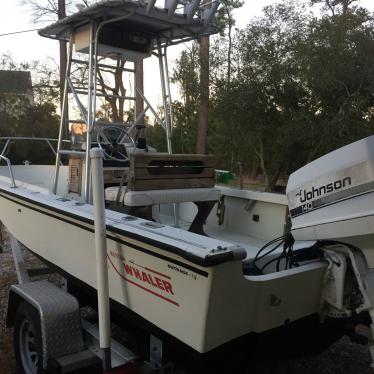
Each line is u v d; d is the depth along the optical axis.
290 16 8.92
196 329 1.97
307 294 2.24
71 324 2.56
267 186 9.82
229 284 1.90
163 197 3.08
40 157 16.05
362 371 3.14
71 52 3.55
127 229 2.24
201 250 1.83
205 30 3.67
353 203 2.04
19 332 2.85
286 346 2.34
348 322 2.49
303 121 8.55
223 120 9.57
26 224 3.48
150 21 3.45
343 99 8.05
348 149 2.08
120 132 3.80
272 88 8.76
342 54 7.93
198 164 3.31
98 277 2.20
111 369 2.27
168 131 3.88
